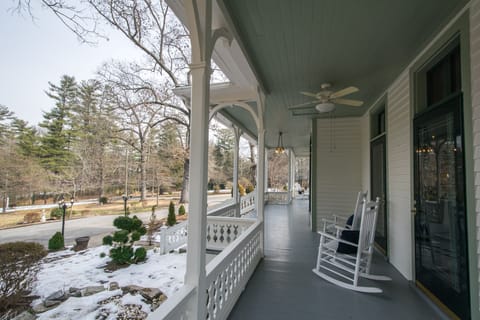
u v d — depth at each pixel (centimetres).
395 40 230
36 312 274
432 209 234
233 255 230
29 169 1016
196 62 162
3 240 673
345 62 278
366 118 495
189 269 160
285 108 478
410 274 278
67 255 492
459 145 192
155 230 704
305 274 302
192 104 163
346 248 280
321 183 549
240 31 219
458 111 193
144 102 1145
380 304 230
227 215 588
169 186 1460
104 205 1303
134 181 1355
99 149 1281
